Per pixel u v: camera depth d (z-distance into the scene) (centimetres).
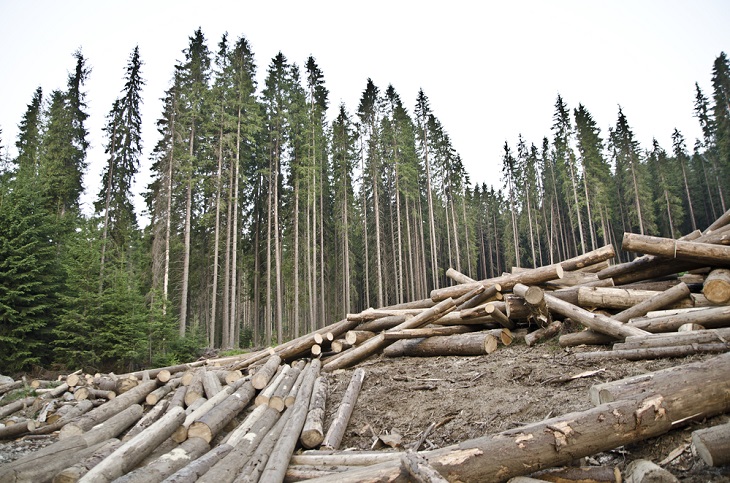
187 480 403
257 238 3553
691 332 600
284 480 464
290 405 723
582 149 4328
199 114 2872
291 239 3622
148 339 1788
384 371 869
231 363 1271
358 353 1015
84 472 445
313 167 3241
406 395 700
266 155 3431
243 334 3297
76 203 2639
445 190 4541
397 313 1148
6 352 1468
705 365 393
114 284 1752
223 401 694
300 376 903
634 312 782
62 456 537
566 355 729
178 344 1986
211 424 597
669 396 370
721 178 5138
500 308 966
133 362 1736
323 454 521
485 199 6581
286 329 4503
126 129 2702
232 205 3136
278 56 3372
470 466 349
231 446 529
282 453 494
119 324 1650
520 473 352
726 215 1019
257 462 478
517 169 5625
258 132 3281
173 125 2705
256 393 843
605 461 381
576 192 4562
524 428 371
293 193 3391
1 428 750
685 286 752
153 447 547
